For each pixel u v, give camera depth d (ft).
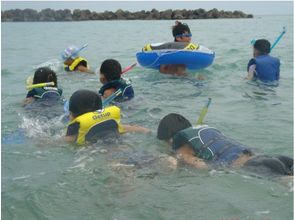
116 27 91.76
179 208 7.88
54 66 27.94
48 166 10.18
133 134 12.32
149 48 23.54
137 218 7.57
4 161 10.55
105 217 7.68
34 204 8.25
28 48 43.09
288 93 18.84
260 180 8.98
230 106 16.62
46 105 15.60
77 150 11.17
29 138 12.34
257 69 21.74
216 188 8.66
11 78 23.82
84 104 12.11
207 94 18.72
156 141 11.58
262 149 11.55
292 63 27.91
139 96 17.97
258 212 7.70
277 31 65.16
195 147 10.27
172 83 21.22
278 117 14.88
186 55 22.70
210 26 89.15
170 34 62.75
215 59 30.45
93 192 8.69
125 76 23.75
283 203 8.01
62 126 13.38
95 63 30.19
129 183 9.04
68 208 8.07
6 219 7.80
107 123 12.04
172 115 11.53
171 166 9.78
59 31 77.51
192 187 8.73
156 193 8.52
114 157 10.59
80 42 49.55
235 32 64.44
